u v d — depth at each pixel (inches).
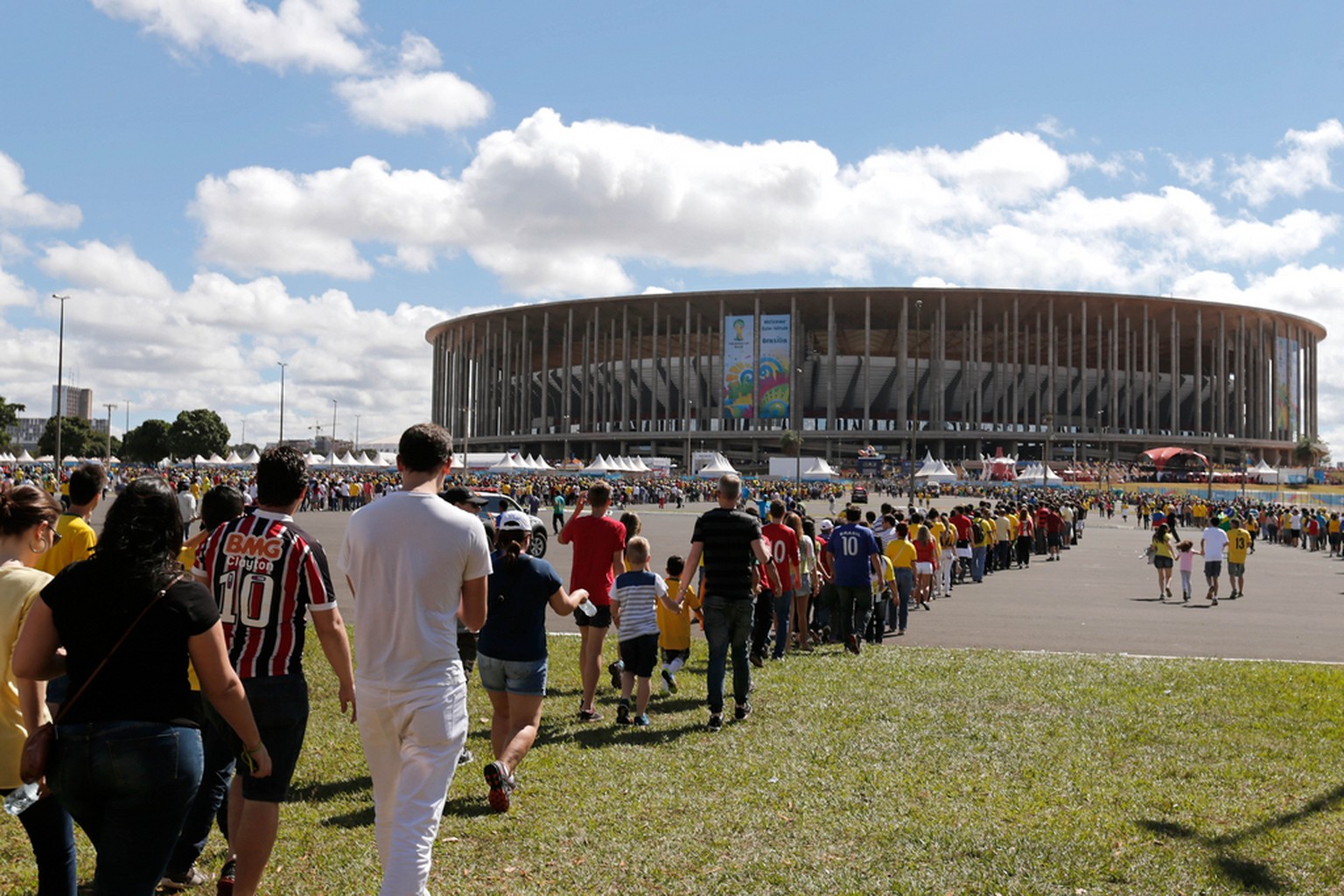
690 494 3582.7
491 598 263.6
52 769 143.2
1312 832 240.4
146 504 150.2
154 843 145.5
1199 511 2372.0
